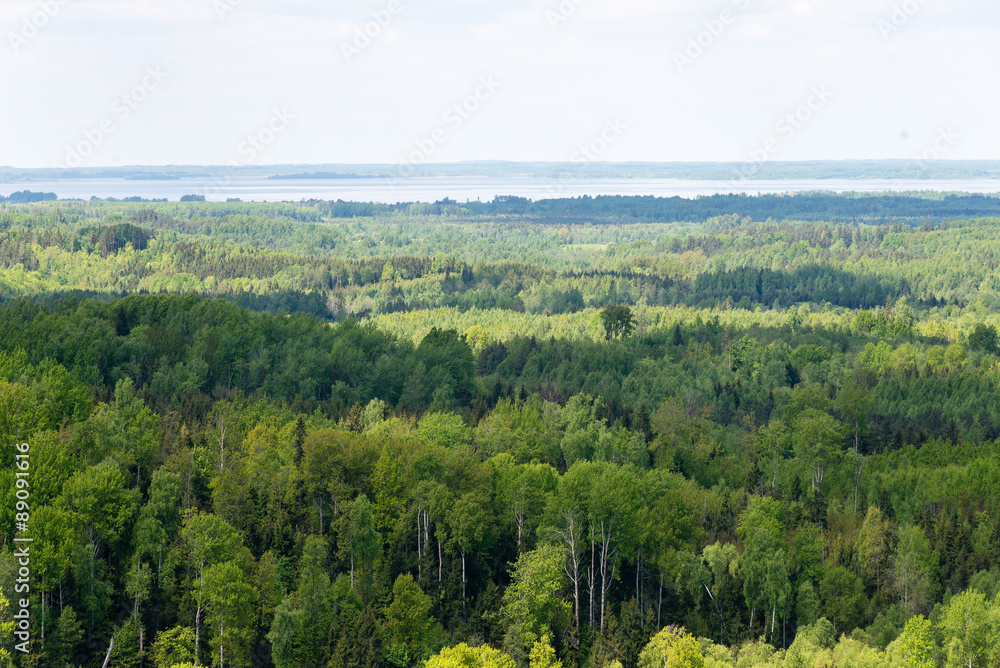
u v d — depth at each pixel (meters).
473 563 106.56
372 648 92.31
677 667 87.44
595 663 92.19
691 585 105.12
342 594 97.12
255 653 94.75
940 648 94.69
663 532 110.69
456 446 131.25
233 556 95.69
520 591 97.56
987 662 89.62
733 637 100.62
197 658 89.00
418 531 105.62
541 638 93.75
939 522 121.56
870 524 116.25
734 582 104.38
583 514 106.38
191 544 95.31
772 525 115.62
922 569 108.44
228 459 117.75
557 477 118.44
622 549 106.69
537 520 110.69
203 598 90.50
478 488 113.06
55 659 86.81
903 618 103.06
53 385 137.75
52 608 89.50
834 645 97.88
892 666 91.69
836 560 112.81
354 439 116.75
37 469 99.38
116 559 98.38
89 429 116.31
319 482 110.06
